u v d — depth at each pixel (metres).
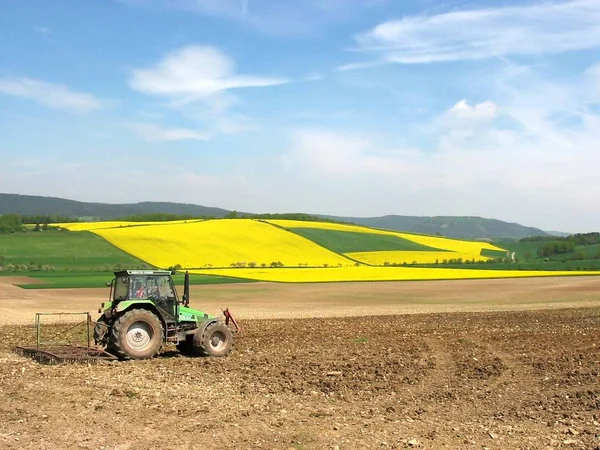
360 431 10.09
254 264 80.50
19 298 45.94
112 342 17.30
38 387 13.06
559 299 48.97
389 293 53.69
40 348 18.72
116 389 12.77
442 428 10.44
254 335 24.72
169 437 9.49
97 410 11.05
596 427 10.50
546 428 10.49
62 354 17.33
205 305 43.72
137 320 17.53
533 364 16.98
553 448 9.29
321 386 13.98
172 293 18.56
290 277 67.56
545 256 106.88
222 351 18.59
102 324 18.36
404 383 14.43
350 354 19.00
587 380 14.69
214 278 65.62
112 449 8.90
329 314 37.09
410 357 18.34
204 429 9.93
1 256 75.06
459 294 53.09
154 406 11.40
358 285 60.66
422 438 9.78
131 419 10.46
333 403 12.34
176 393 12.78
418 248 104.44
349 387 13.91
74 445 9.04
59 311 36.97
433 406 12.17
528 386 14.17
